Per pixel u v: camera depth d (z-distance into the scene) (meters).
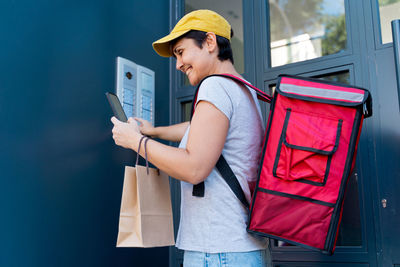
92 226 1.58
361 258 1.60
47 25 1.49
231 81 1.16
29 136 1.38
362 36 1.71
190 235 1.12
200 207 1.11
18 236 1.31
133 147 1.16
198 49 1.22
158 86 2.06
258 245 1.13
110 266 1.64
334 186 1.08
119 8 1.84
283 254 1.75
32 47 1.42
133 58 1.90
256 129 1.20
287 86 1.13
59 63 1.52
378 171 1.62
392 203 1.57
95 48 1.69
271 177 1.11
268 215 1.10
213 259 1.07
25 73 1.39
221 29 1.24
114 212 1.69
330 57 1.76
